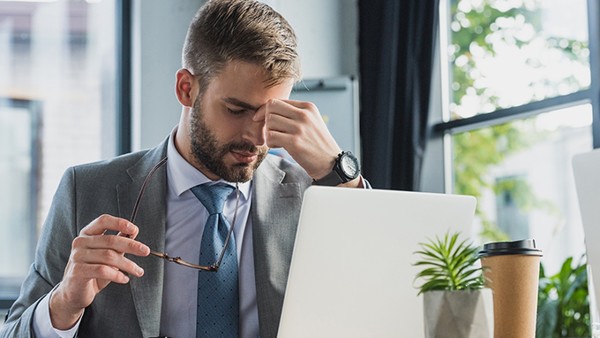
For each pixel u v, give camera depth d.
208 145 2.04
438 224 1.69
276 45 1.99
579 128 3.88
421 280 1.67
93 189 2.16
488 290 1.41
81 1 4.73
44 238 2.16
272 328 2.03
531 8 3.96
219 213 2.12
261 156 2.06
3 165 4.56
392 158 4.27
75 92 4.68
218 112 2.01
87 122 4.68
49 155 4.62
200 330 2.03
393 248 1.66
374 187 4.27
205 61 2.04
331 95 4.06
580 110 3.68
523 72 3.96
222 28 2.02
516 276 1.51
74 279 1.84
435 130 4.31
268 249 2.09
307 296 1.63
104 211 2.13
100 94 4.71
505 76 4.05
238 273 2.09
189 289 2.06
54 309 1.93
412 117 4.23
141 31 4.64
